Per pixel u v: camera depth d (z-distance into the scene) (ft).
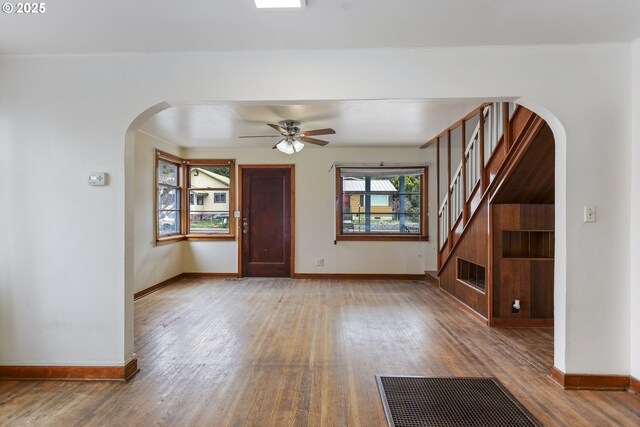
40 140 9.05
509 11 7.06
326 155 21.93
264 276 22.25
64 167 9.06
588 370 8.61
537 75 8.59
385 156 21.71
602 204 8.61
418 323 13.42
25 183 9.06
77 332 9.07
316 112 13.66
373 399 8.06
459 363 9.93
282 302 16.42
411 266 21.79
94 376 8.98
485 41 8.34
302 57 8.82
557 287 8.97
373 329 12.73
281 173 22.20
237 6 6.83
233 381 8.89
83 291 9.07
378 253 21.86
